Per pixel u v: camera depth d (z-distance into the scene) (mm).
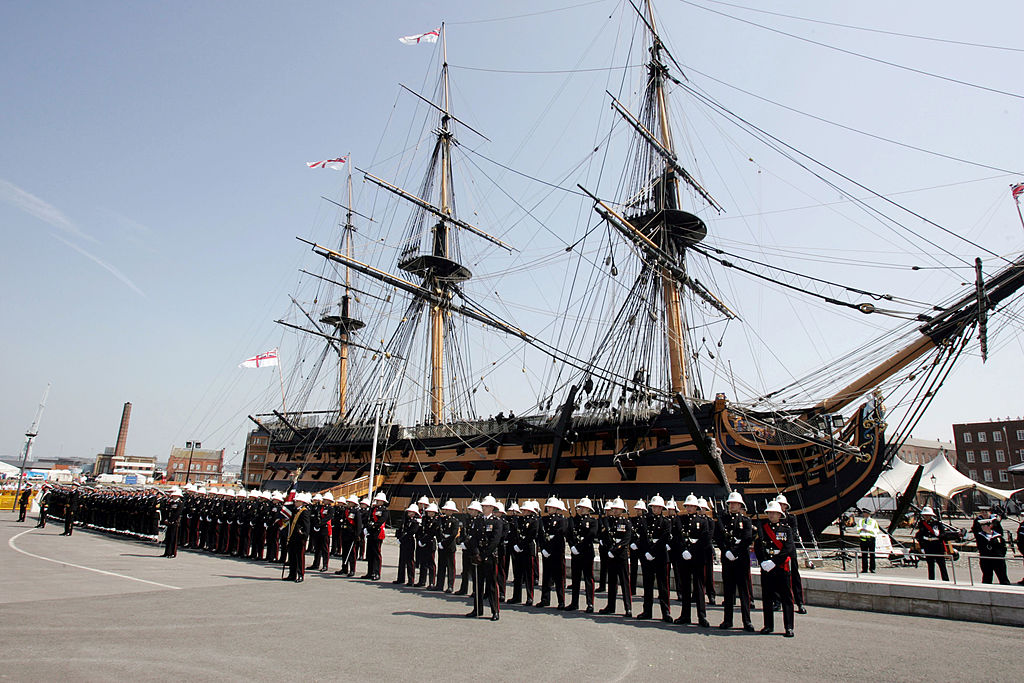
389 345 57062
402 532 20375
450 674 9062
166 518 25203
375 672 9078
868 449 26875
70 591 15812
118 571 19875
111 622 12117
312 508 24141
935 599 13609
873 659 10094
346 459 50719
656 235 40906
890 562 23672
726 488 28172
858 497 27344
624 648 10969
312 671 9023
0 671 8430
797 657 10297
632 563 16984
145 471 130000
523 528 17000
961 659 10016
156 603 14508
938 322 26516
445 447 42062
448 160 62625
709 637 11992
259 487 66312
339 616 13734
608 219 36312
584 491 33875
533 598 17766
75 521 42906
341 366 74125
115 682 8109
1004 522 53031
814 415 29094
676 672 9328
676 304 39219
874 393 27406
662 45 45469
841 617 13859
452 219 59125
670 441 31484
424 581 20406
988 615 12852
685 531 14078
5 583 16641
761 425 29078
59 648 9906
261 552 25797
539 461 36125
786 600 12125
